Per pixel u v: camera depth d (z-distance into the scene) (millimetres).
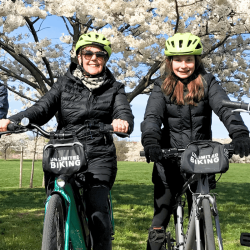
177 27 8555
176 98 2574
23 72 12008
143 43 8961
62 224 2117
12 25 8547
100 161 2531
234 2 8969
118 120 2326
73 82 2695
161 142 2695
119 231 6051
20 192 13742
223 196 13469
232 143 2070
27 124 2203
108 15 8844
